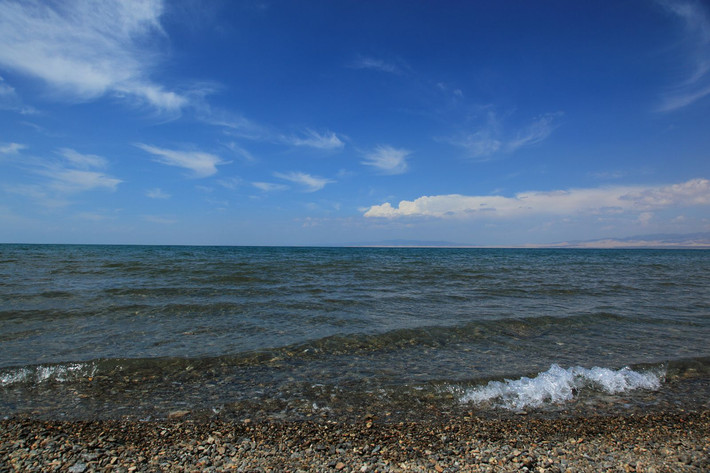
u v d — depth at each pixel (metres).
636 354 9.80
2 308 13.82
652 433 5.93
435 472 4.86
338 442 5.52
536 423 6.21
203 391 7.24
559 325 12.88
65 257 47.44
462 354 9.68
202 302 15.81
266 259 49.59
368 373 8.26
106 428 5.80
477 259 62.94
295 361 8.97
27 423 5.87
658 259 74.50
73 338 10.36
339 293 19.31
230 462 4.99
